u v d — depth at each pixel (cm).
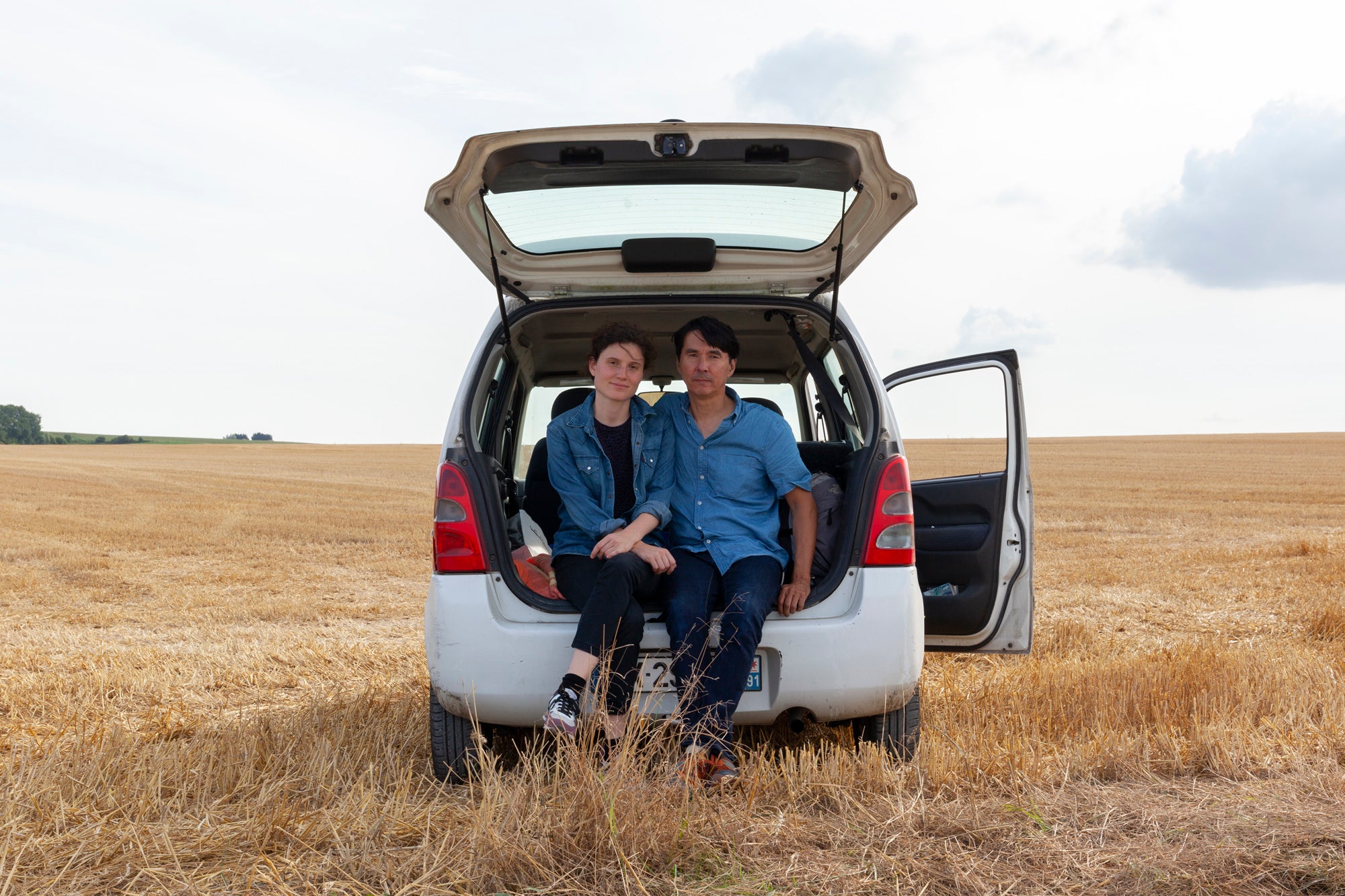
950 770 308
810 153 312
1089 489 2764
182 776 318
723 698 297
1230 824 263
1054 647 612
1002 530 374
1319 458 4738
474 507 314
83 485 3231
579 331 436
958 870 241
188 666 583
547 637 306
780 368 504
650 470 339
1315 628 659
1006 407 380
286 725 395
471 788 298
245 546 1482
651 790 268
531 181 327
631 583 304
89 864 254
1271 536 1511
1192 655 487
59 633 748
